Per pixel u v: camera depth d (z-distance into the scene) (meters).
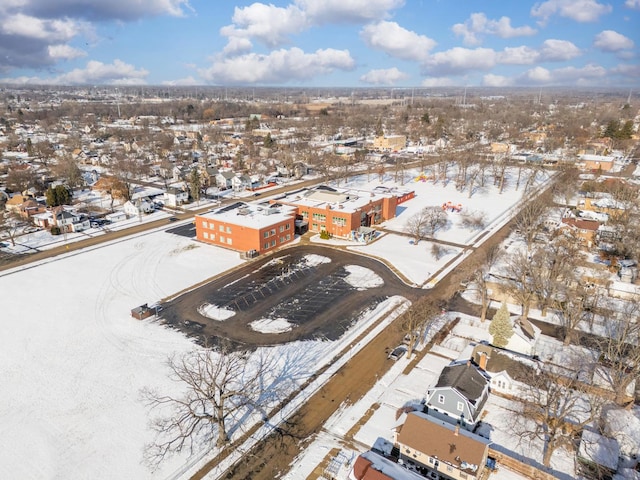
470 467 33.44
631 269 70.12
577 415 40.69
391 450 37.62
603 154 175.00
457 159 152.38
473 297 65.25
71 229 95.69
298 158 167.12
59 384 46.16
